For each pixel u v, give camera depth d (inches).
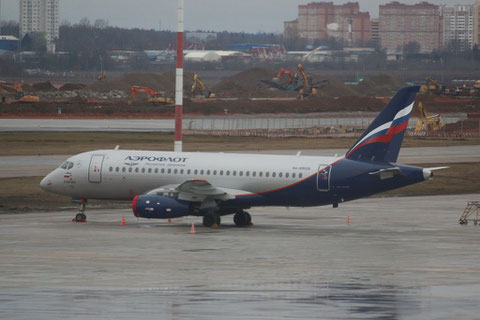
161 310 3425.2
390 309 3462.1
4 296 3730.3
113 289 3912.4
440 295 3791.8
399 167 6668.3
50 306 3503.9
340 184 6702.8
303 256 5073.8
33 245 5502.0
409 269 4579.2
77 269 4512.8
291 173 6781.5
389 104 6673.2
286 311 3412.9
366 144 6742.1
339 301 3634.4
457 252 5300.2
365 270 4537.4
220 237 6043.3
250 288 3954.2
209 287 3976.4
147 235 6131.9
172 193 6717.5
